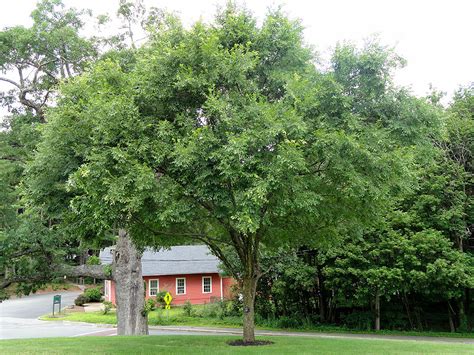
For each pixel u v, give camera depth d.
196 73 9.75
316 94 10.08
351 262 22.53
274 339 13.87
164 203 9.16
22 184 12.87
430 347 11.82
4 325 30.62
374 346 11.96
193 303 39.75
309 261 26.23
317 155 9.91
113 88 10.52
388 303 25.53
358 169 9.92
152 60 9.90
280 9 11.53
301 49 11.16
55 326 29.80
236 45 9.90
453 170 21.28
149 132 9.95
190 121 9.70
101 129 9.22
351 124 9.84
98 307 42.28
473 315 24.08
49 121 11.10
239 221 8.78
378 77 10.74
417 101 10.93
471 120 22.89
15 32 18.83
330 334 23.31
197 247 43.28
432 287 21.05
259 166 8.77
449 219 21.25
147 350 10.93
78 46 19.30
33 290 19.83
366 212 11.83
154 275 39.03
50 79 20.38
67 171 10.59
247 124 9.20
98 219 9.46
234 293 31.86
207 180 9.20
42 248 18.72
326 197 11.30
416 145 11.02
